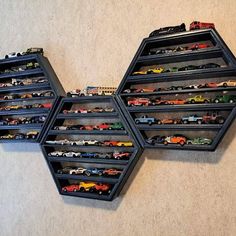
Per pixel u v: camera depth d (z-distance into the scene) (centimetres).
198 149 109
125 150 125
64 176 139
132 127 122
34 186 158
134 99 126
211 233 114
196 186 117
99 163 131
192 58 115
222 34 113
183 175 120
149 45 120
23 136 151
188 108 111
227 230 111
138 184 129
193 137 117
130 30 131
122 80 124
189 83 119
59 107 139
